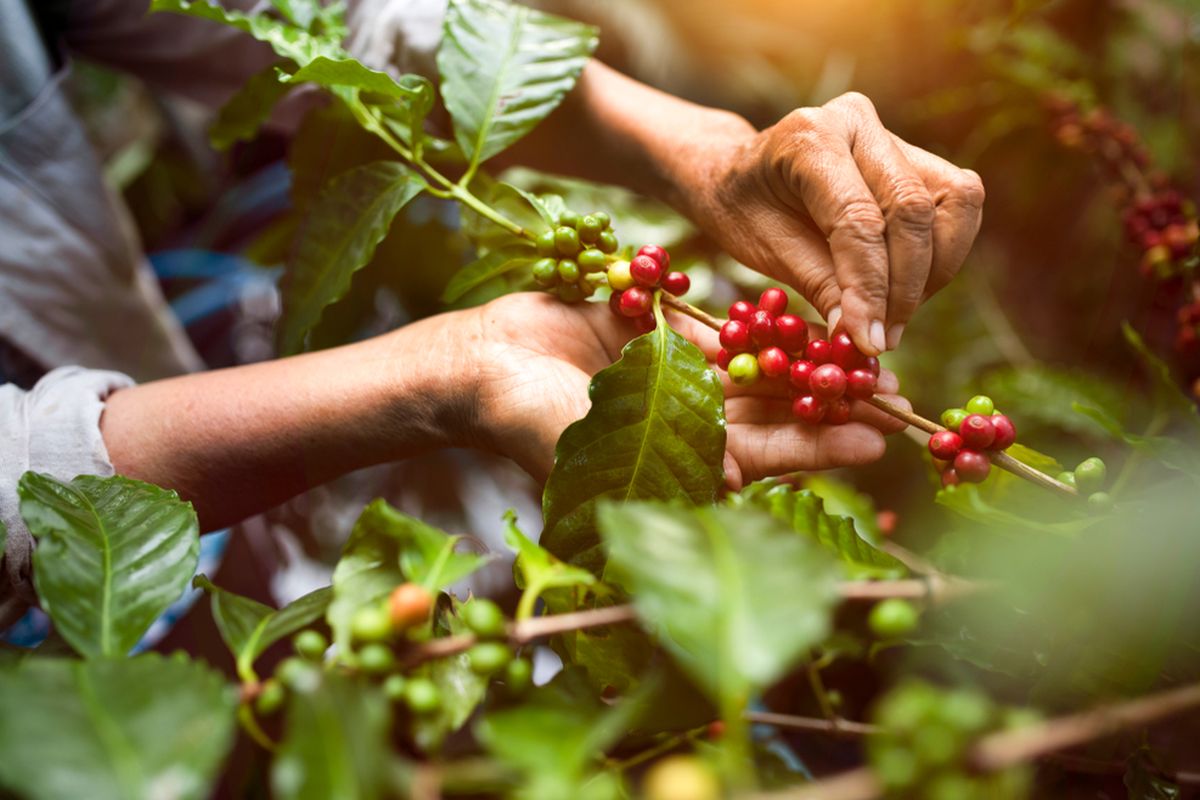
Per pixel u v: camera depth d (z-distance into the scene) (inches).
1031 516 25.7
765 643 19.7
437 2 33.5
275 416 28.4
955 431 25.7
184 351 41.6
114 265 37.9
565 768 19.3
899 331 27.0
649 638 23.2
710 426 25.4
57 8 36.0
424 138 30.3
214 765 19.5
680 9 45.8
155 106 50.6
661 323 26.1
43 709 19.7
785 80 45.8
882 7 40.1
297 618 22.3
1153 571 22.2
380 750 19.3
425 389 27.8
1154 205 31.6
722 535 20.6
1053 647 22.9
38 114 35.3
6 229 35.6
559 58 29.5
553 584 23.2
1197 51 34.6
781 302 26.8
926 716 19.3
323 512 36.6
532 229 30.7
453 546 22.1
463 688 21.7
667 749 22.4
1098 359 36.5
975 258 39.0
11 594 26.7
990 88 37.7
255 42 35.4
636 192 35.4
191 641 34.3
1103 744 23.6
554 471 25.1
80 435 27.8
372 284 35.1
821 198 26.7
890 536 30.9
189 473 28.6
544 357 27.3
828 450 26.5
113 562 22.8
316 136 32.1
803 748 29.4
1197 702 20.2
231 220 48.9
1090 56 37.7
